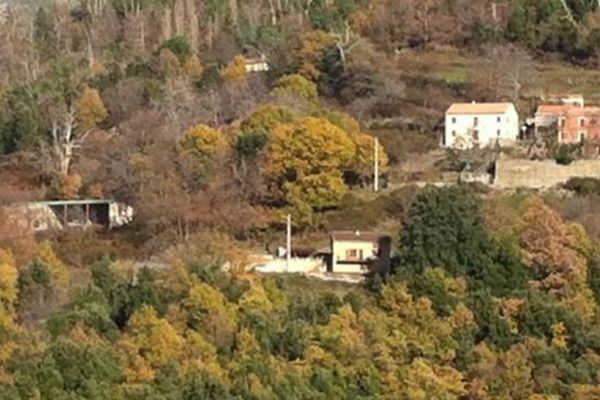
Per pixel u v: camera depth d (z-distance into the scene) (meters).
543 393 144.12
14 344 152.62
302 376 144.75
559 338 155.38
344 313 160.12
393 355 152.75
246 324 156.12
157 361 149.00
